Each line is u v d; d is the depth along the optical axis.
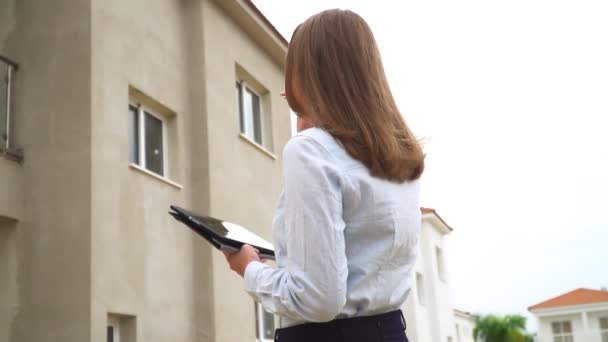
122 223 7.50
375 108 1.55
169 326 8.13
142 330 7.58
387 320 1.53
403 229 1.55
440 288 28.28
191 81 9.69
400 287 1.56
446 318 28.38
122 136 7.74
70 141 7.23
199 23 9.81
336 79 1.56
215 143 9.59
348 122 1.52
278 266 1.52
